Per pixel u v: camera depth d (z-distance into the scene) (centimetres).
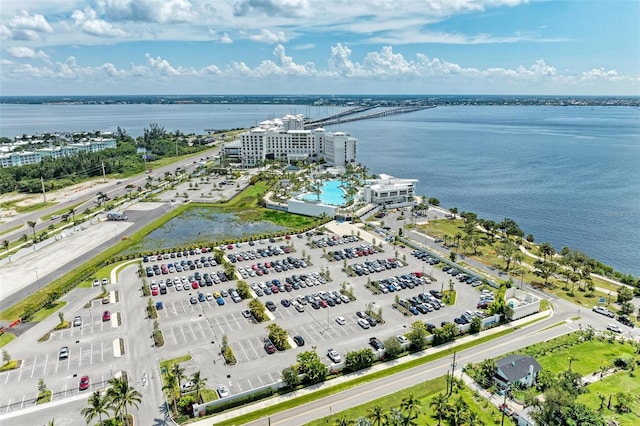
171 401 9312
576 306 13638
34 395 9538
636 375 10212
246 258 17575
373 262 16962
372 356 10506
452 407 8738
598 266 16875
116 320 12694
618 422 8631
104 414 8938
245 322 12538
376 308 13375
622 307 13125
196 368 10394
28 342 11612
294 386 9812
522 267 16825
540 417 8369
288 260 17325
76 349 11256
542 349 11175
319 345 11356
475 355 10981
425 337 11306
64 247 19350
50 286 15188
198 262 17300
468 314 12862
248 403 9319
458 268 16512
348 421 8300
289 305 13488
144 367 10481
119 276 15925
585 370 10356
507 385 9669
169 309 13350
